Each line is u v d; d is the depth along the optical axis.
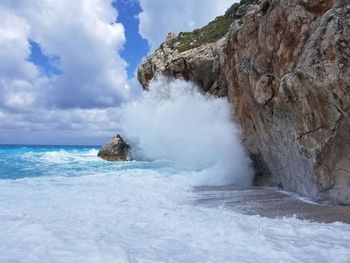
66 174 15.74
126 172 16.30
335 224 6.96
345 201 8.64
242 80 13.28
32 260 4.78
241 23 14.12
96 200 9.16
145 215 7.48
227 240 5.70
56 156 26.66
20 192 10.38
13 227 6.32
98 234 5.97
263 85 11.25
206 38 25.84
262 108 11.75
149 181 13.06
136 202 9.02
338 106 8.27
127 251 5.05
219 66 19.52
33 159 23.20
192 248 5.30
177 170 16.86
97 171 16.98
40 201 8.96
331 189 8.98
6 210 7.77
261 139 12.99
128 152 25.53
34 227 6.32
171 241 5.64
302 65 8.84
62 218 7.12
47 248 5.25
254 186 13.41
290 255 5.02
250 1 23.56
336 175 8.81
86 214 7.51
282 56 10.50
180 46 26.89
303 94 8.99
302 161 10.00
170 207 8.51
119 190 10.83
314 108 8.88
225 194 10.84
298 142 9.63
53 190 10.79
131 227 6.47
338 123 8.48
